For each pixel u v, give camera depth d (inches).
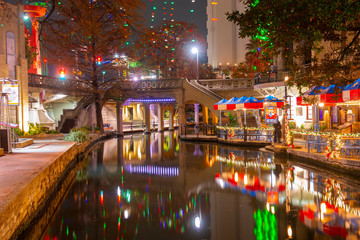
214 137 1218.6
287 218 331.3
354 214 339.9
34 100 1135.6
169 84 1408.7
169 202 402.3
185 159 779.4
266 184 482.0
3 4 509.0
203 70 2214.6
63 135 1171.9
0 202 251.3
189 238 287.9
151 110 2308.1
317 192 430.9
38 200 361.4
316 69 463.2
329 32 429.4
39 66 1478.8
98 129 1449.3
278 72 1104.8
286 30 366.3
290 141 759.1
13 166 423.5
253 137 1078.4
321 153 631.8
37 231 311.9
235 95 1330.0
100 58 1237.1
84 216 354.6
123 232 306.8
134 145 1163.3
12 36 983.6
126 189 476.7
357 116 879.7
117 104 1601.9
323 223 315.0
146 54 1364.4
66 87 1316.4
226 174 569.0
